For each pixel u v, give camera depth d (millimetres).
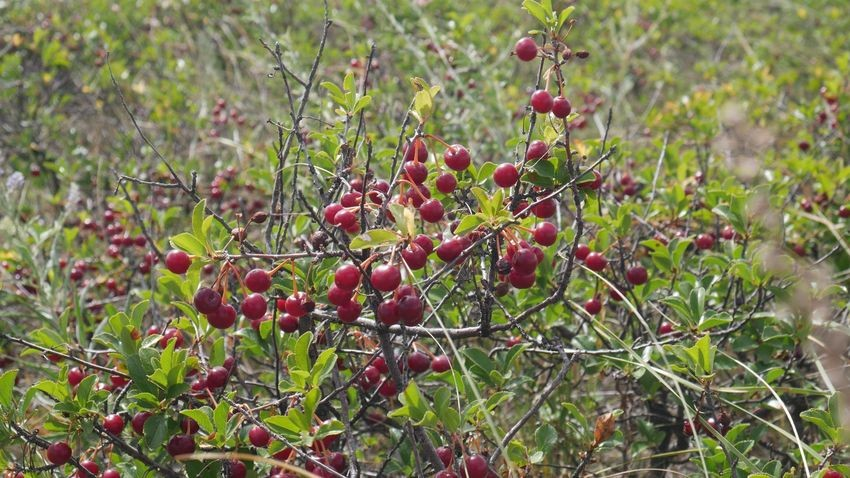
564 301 1177
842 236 1350
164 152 1889
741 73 2561
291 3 2691
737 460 1062
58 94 2174
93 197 1849
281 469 1025
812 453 1035
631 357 1141
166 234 1533
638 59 2719
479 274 1190
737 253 1229
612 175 1534
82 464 1068
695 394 1151
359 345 1183
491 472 1004
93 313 1465
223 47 2365
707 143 1672
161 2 2697
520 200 1062
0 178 1610
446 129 1617
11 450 1223
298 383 1023
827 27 2887
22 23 2494
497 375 1088
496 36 2498
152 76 2314
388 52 2158
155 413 1045
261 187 1567
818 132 1869
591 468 1239
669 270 1232
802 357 1234
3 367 1367
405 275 1072
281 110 1907
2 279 1442
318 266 1095
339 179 1123
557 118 1085
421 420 972
